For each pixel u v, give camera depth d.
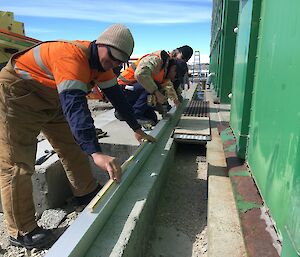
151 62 3.59
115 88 2.42
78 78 1.78
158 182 2.72
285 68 1.61
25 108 2.11
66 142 2.61
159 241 2.38
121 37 1.81
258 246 1.67
